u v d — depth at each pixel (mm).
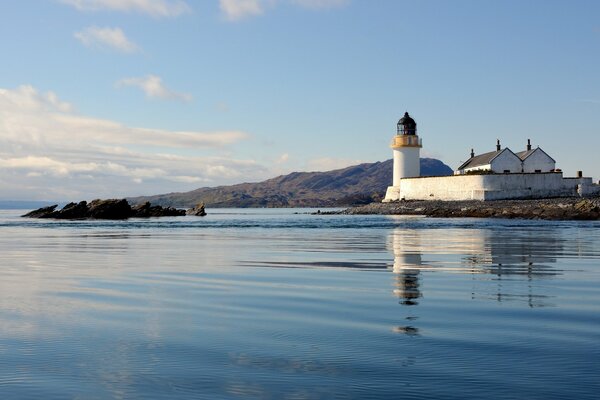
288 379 8555
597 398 7664
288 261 26047
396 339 10773
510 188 100500
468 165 122688
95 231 58219
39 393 8055
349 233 50688
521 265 23281
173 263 25500
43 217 102312
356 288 17281
